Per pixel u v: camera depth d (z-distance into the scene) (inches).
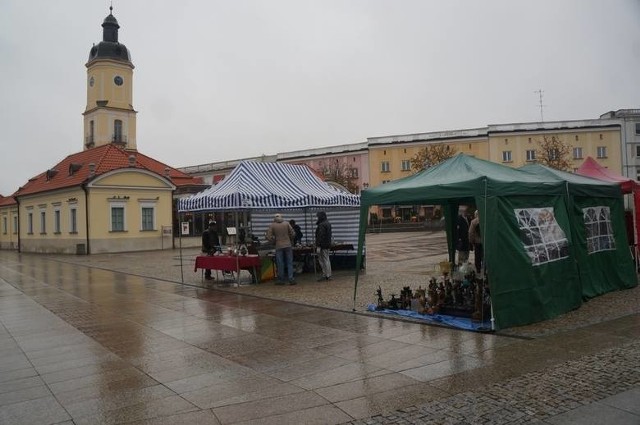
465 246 488.4
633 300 380.2
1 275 773.3
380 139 2640.3
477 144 2490.2
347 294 458.6
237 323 348.5
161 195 1423.5
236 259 541.0
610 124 2370.8
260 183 575.2
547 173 389.7
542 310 315.9
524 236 316.8
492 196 303.0
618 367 223.0
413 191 334.6
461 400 191.8
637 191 515.8
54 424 182.7
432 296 344.5
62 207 1402.6
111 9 2001.7
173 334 321.1
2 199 2049.7
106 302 462.9
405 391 203.8
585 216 400.8
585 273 385.4
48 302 472.1
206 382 223.9
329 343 284.2
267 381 222.7
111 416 188.5
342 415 182.2
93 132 1953.7
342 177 2598.4
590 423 169.8
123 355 273.9
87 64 1973.4
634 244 525.3
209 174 3115.2
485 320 309.6
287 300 437.4
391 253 960.9
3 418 189.5
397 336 293.1
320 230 565.6
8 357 275.7
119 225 1347.2
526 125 2425.0
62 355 277.6
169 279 637.9
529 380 210.4
